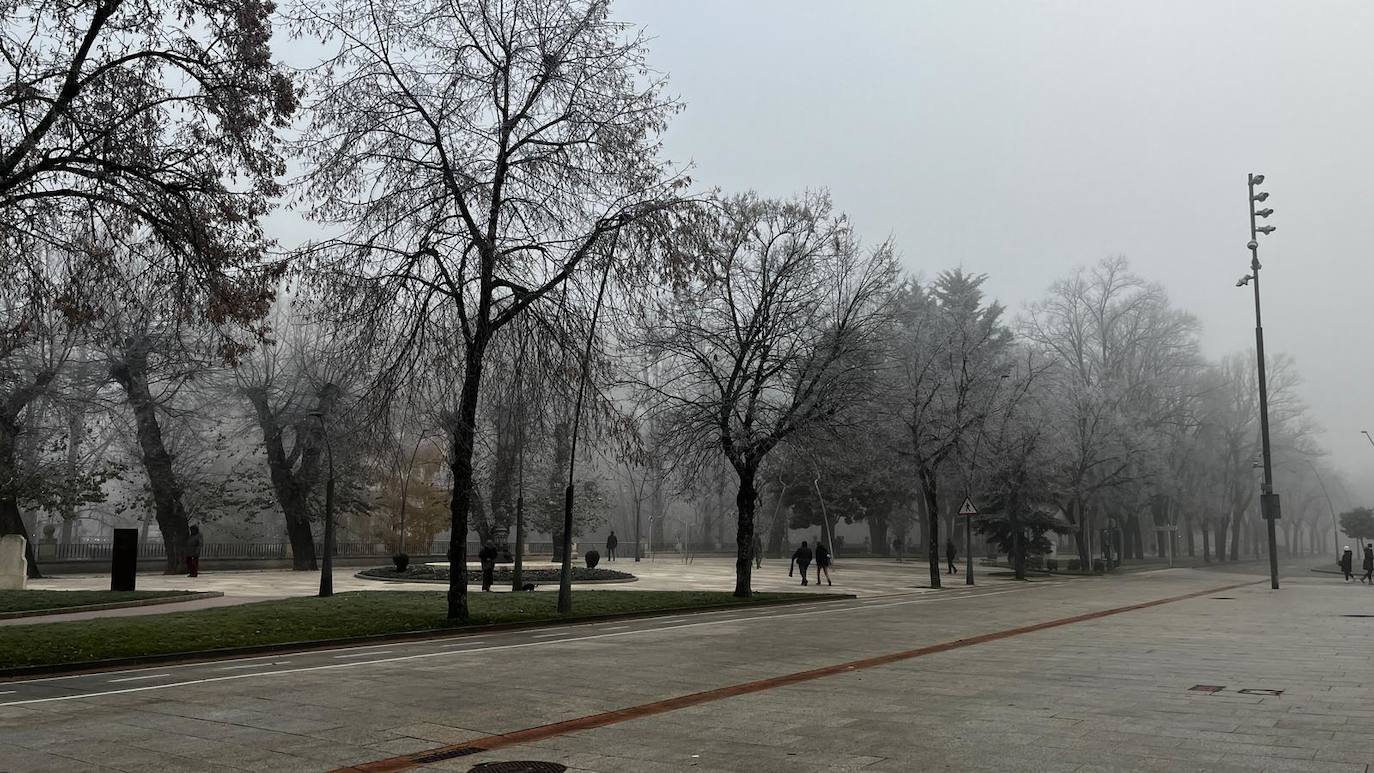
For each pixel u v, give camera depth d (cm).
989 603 2898
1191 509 7669
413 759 755
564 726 892
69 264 1719
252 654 1576
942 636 1814
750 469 2938
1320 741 796
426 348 2044
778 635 1841
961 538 9000
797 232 2978
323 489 4678
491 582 3222
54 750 793
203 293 1747
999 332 6569
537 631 2005
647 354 2912
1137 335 6719
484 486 4872
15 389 3566
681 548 8450
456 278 2072
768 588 3688
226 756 769
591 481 6191
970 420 3991
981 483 4769
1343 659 1420
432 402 2094
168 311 1838
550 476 4575
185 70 1661
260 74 1709
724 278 2891
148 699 1068
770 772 702
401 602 2327
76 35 1580
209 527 5912
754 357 2952
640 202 2123
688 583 3872
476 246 2059
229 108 1658
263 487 4797
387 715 954
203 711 982
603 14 2103
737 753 770
